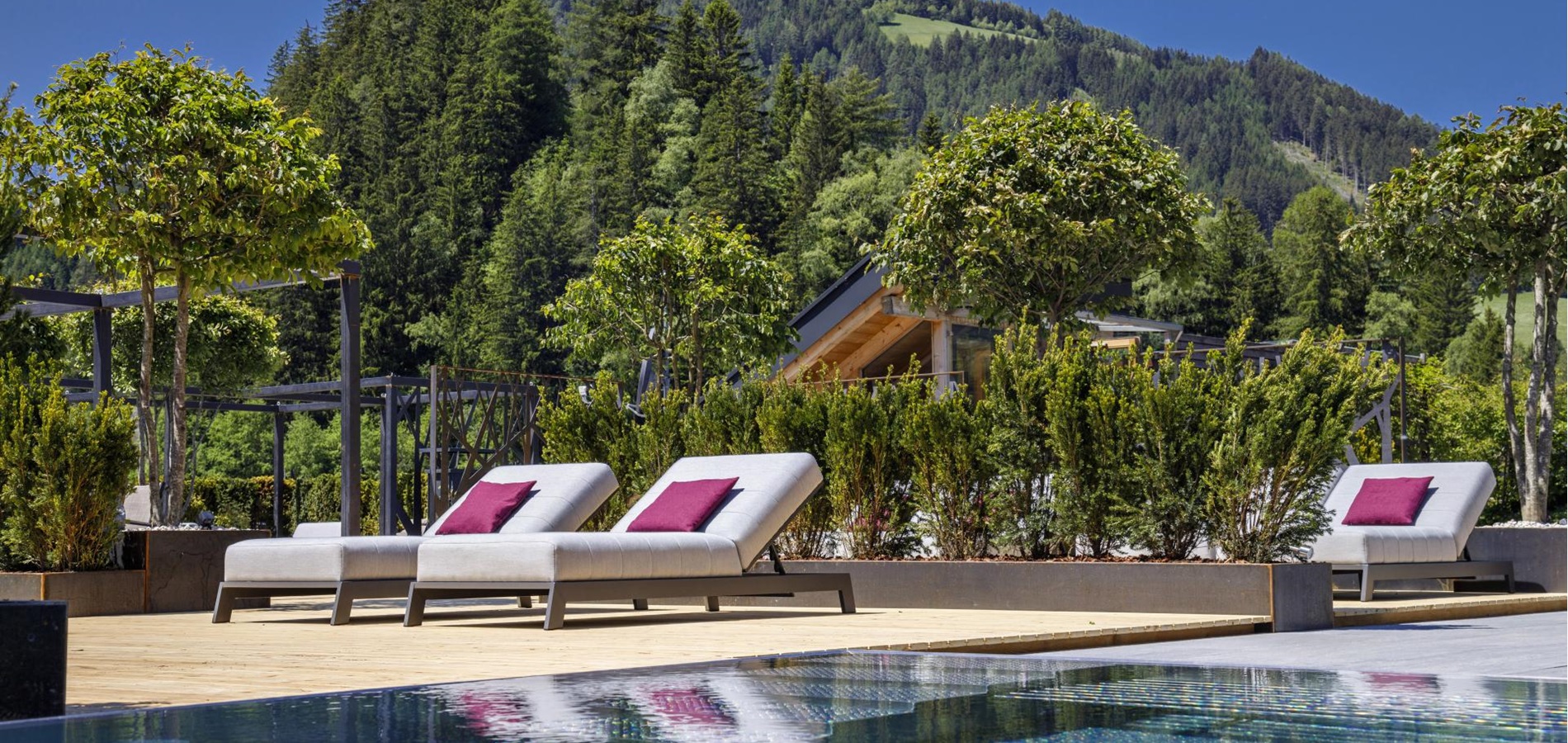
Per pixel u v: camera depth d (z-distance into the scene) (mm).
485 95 65250
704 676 3891
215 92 9195
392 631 6336
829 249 50062
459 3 71625
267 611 8523
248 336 18062
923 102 183875
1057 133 13938
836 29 193375
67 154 8875
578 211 59562
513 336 51656
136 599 8289
